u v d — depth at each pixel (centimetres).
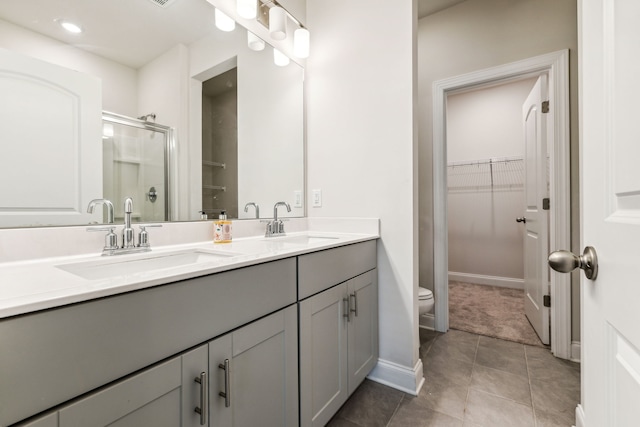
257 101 163
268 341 92
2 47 84
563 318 183
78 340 52
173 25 127
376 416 133
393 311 158
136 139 115
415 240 156
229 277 79
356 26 171
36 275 71
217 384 76
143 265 103
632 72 40
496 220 358
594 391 53
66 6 97
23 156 87
